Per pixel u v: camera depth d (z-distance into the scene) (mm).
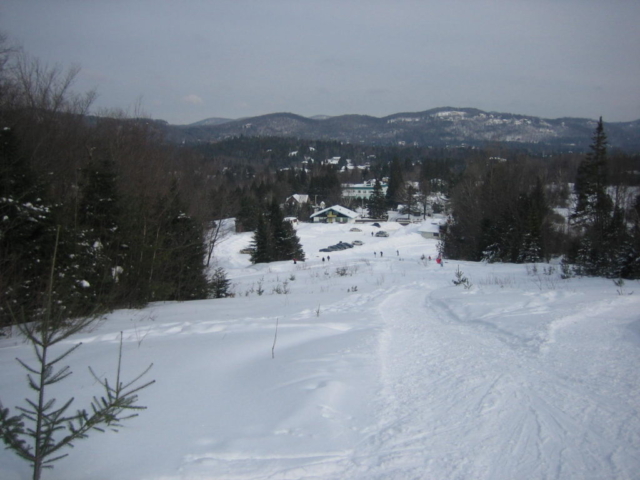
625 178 44031
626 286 13672
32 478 3336
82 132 20547
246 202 70438
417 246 58281
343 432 4176
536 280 18188
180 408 4617
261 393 5055
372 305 12664
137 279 13930
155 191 19000
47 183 11125
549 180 58750
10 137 10086
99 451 3723
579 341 7008
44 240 10055
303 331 8617
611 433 4016
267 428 4188
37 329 3789
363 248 56500
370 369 6055
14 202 9445
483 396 5004
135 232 14219
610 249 20047
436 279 20406
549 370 5766
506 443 3943
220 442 3896
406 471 3520
